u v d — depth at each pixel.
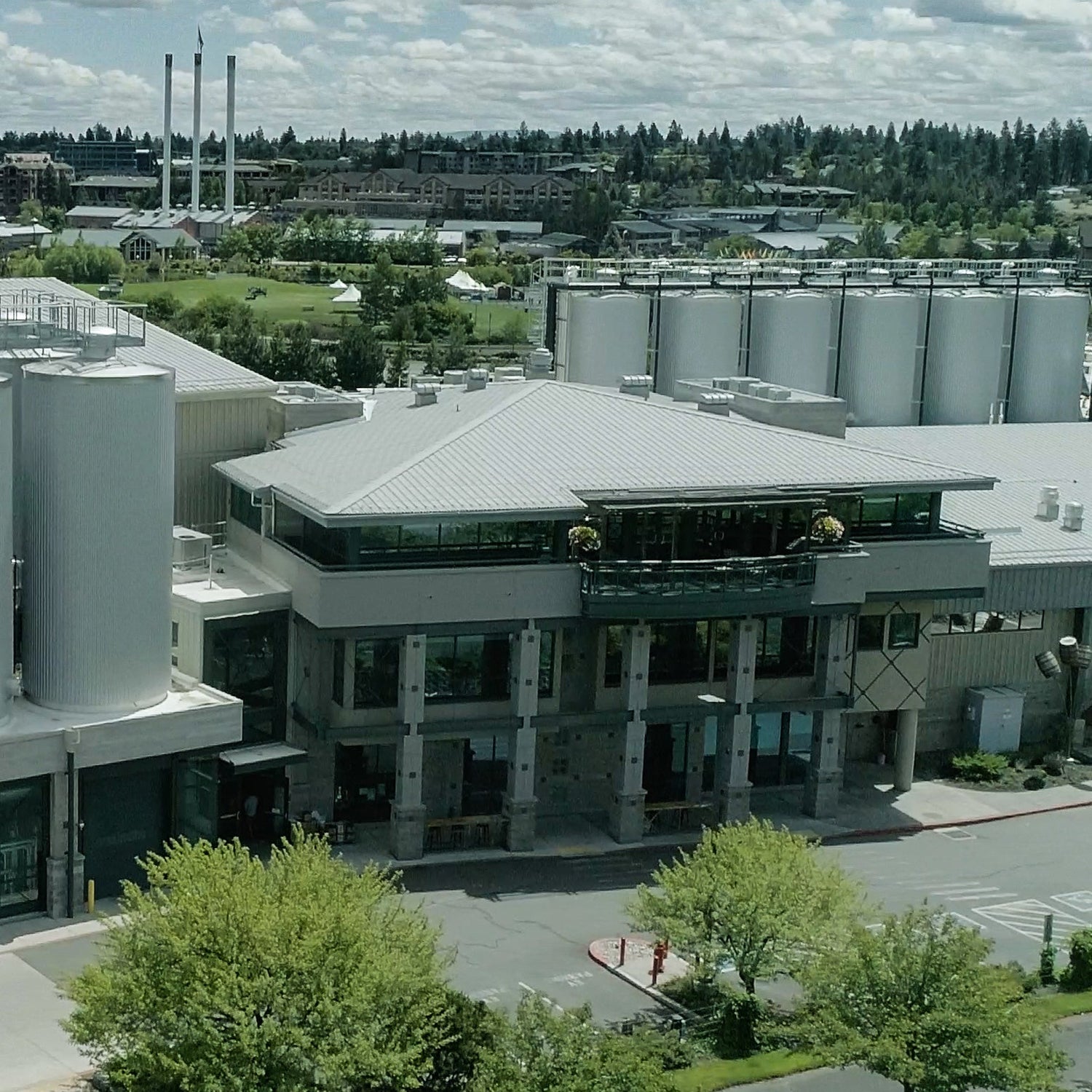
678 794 76.31
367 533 67.62
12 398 61.91
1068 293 119.00
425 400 81.56
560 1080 43.00
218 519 78.88
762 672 75.69
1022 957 62.88
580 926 63.59
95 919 61.00
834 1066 47.62
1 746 59.06
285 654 70.25
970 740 84.50
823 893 54.50
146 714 62.72
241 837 69.69
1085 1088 52.19
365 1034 43.44
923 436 100.75
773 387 85.62
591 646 72.56
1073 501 92.88
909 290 115.19
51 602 62.28
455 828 70.69
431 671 69.81
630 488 70.44
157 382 62.47
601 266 120.81
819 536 73.25
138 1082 43.19
